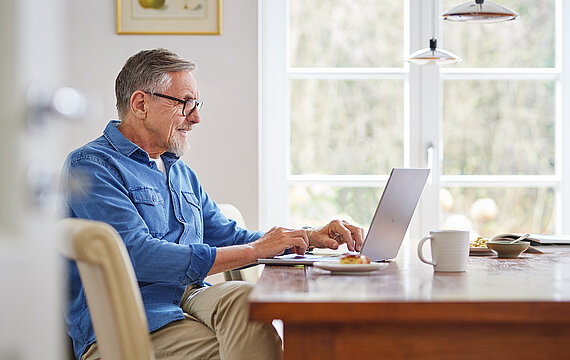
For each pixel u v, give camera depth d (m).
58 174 0.73
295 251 1.97
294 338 1.13
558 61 3.44
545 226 3.45
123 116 2.17
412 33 3.39
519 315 1.12
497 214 3.45
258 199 3.16
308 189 3.43
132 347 1.33
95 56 3.12
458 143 3.44
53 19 0.72
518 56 3.44
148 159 2.09
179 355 1.83
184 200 2.16
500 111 3.45
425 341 1.13
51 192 0.71
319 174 3.44
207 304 1.84
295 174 3.43
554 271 1.61
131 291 1.33
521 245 1.98
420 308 1.11
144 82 2.12
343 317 1.11
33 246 0.70
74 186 1.05
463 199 3.44
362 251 1.74
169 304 1.92
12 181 0.67
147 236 1.82
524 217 3.45
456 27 3.42
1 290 0.66
